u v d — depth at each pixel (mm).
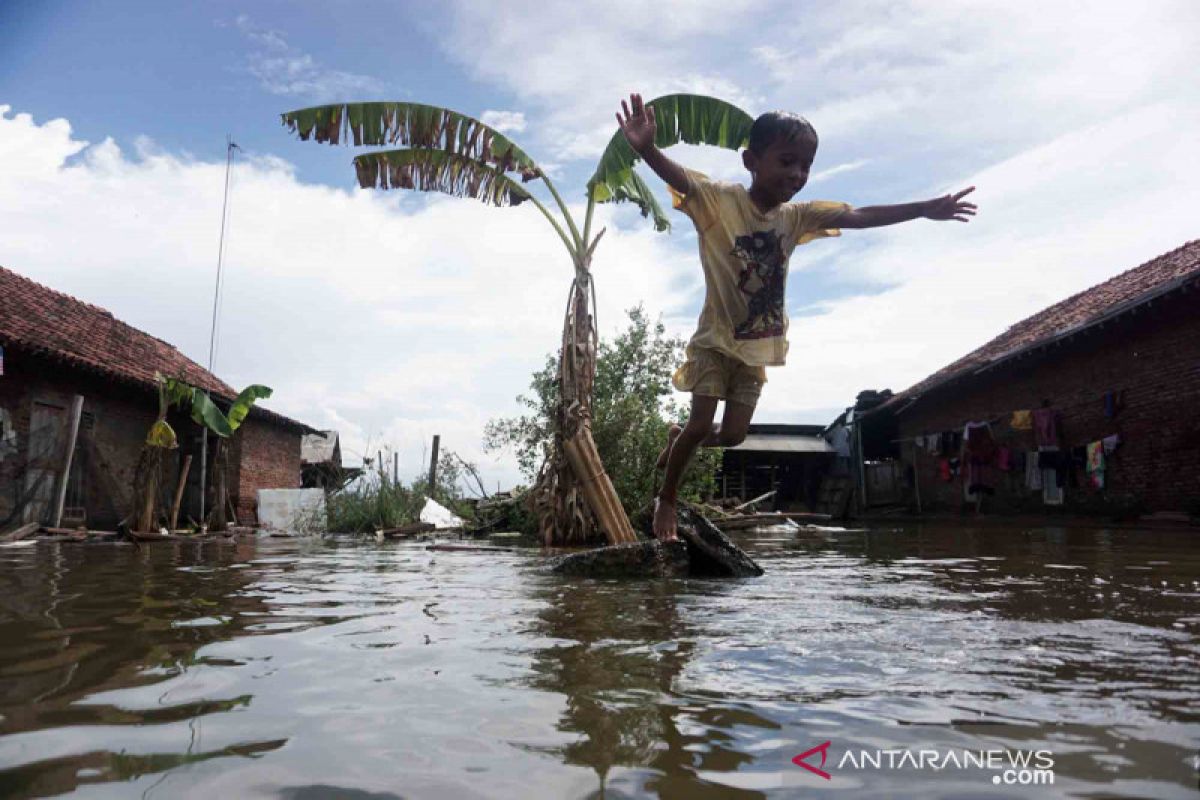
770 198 3432
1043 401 13570
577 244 7371
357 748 1056
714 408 3531
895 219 3588
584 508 7328
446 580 3381
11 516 9242
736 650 1673
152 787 919
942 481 17453
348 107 7312
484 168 7633
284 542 7832
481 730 1133
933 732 1099
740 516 11727
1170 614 2129
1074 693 1288
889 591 2803
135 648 1729
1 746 1062
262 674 1478
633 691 1339
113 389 11312
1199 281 9195
